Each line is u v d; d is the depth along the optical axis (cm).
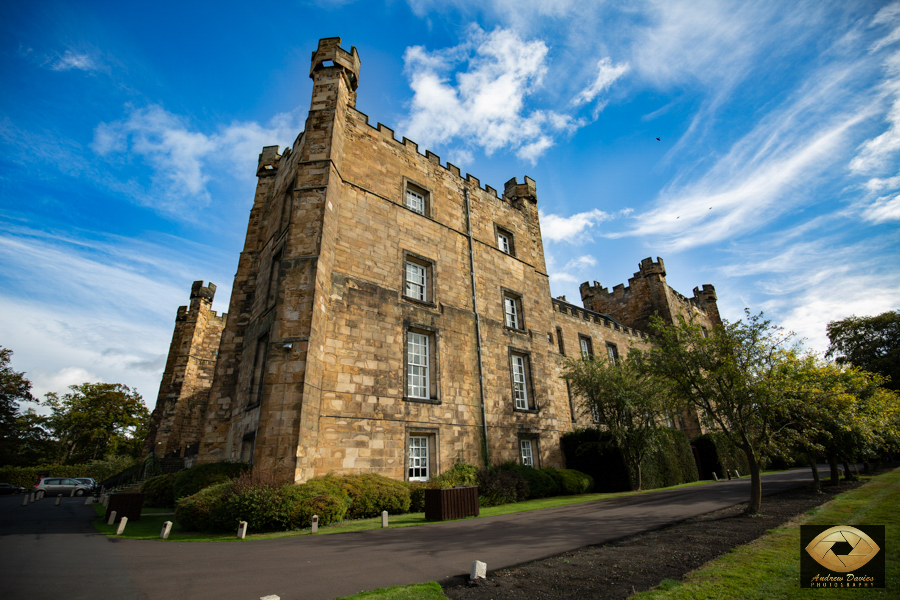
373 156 2081
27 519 1411
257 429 1369
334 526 1151
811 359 1299
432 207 2266
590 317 3556
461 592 599
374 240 1925
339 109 1928
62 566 717
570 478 2127
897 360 3941
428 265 2147
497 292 2438
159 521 1324
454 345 2070
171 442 2955
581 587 614
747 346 1223
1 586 596
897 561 680
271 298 1744
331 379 1570
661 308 4312
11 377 4531
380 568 713
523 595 588
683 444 2806
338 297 1703
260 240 2188
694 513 1247
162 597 561
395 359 1802
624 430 2231
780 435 1278
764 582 602
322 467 1452
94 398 5128
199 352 3303
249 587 607
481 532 1034
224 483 1230
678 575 652
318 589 601
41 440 5097
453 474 1719
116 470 4656
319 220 1658
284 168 2162
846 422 1517
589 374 2427
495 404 2144
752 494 1192
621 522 1143
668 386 1391
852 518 1030
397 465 1656
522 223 2872
